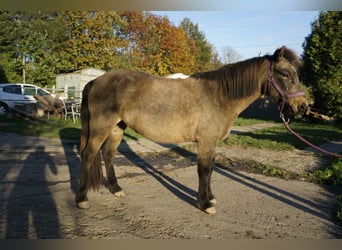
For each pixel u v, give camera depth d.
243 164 7.04
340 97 15.33
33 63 27.66
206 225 3.60
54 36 27.62
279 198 4.68
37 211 3.88
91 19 27.44
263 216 3.93
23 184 5.01
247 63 3.99
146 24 32.06
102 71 23.20
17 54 28.23
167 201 4.41
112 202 4.30
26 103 16.14
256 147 9.25
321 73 15.97
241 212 4.05
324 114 16.61
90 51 27.92
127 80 4.17
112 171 4.66
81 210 3.96
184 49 34.00
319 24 16.17
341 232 3.51
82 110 4.43
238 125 16.28
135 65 30.09
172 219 3.74
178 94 3.99
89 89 4.37
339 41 15.23
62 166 6.30
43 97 15.27
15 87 16.73
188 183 5.38
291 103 3.84
